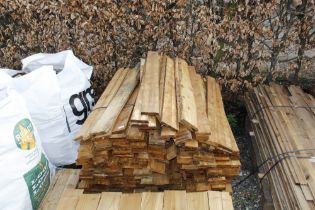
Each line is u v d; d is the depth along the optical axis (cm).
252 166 351
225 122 309
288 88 380
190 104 284
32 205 262
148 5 357
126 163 269
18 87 301
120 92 312
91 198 260
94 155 264
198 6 356
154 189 284
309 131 319
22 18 375
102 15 368
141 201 255
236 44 373
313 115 341
